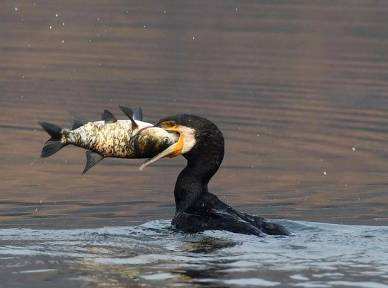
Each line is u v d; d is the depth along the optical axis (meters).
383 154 15.60
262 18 31.89
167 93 19.72
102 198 12.71
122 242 9.67
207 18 31.41
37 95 19.41
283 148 15.87
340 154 15.58
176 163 14.83
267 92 20.09
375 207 12.58
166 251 9.33
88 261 9.00
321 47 26.22
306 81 21.39
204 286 8.32
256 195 13.16
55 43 25.77
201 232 9.91
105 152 10.16
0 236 9.84
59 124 17.08
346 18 32.44
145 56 24.17
